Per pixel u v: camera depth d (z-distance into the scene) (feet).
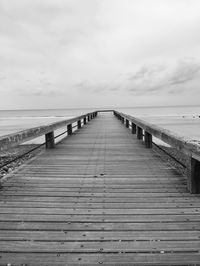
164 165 18.10
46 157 21.17
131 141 29.55
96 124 55.67
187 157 12.77
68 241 8.34
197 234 8.65
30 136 17.02
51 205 11.14
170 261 7.27
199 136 75.51
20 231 8.95
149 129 21.17
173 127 118.73
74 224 9.43
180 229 8.98
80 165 18.29
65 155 21.97
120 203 11.30
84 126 50.47
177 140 13.17
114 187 13.44
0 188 13.28
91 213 10.32
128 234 8.71
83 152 23.24
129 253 7.68
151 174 15.81
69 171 16.66
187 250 7.75
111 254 7.64
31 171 16.67
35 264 7.20
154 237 8.50
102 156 21.39
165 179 14.76
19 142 14.80
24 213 10.36
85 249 7.90
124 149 24.49
